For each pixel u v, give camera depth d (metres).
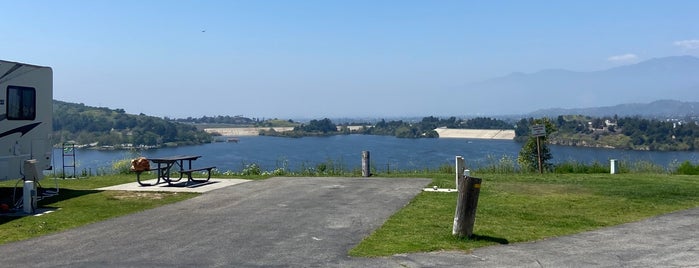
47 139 14.03
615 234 9.11
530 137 20.98
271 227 9.67
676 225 9.85
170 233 9.28
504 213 10.88
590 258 7.61
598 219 10.38
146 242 8.65
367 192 13.93
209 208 11.70
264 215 10.83
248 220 10.33
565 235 9.01
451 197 12.95
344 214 10.84
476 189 8.66
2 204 11.66
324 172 20.02
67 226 9.98
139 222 10.26
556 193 13.56
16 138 12.91
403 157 39.03
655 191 13.86
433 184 15.48
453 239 8.60
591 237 8.88
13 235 9.27
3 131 12.51
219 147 55.66
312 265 7.26
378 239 8.64
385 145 60.50
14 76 12.87
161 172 17.83
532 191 13.92
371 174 19.23
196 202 12.50
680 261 7.46
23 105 13.14
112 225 10.02
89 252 8.08
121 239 8.88
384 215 10.68
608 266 7.23
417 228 9.43
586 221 10.18
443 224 9.76
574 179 16.75
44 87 13.92
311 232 9.23
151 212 11.27
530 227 9.59
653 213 11.01
